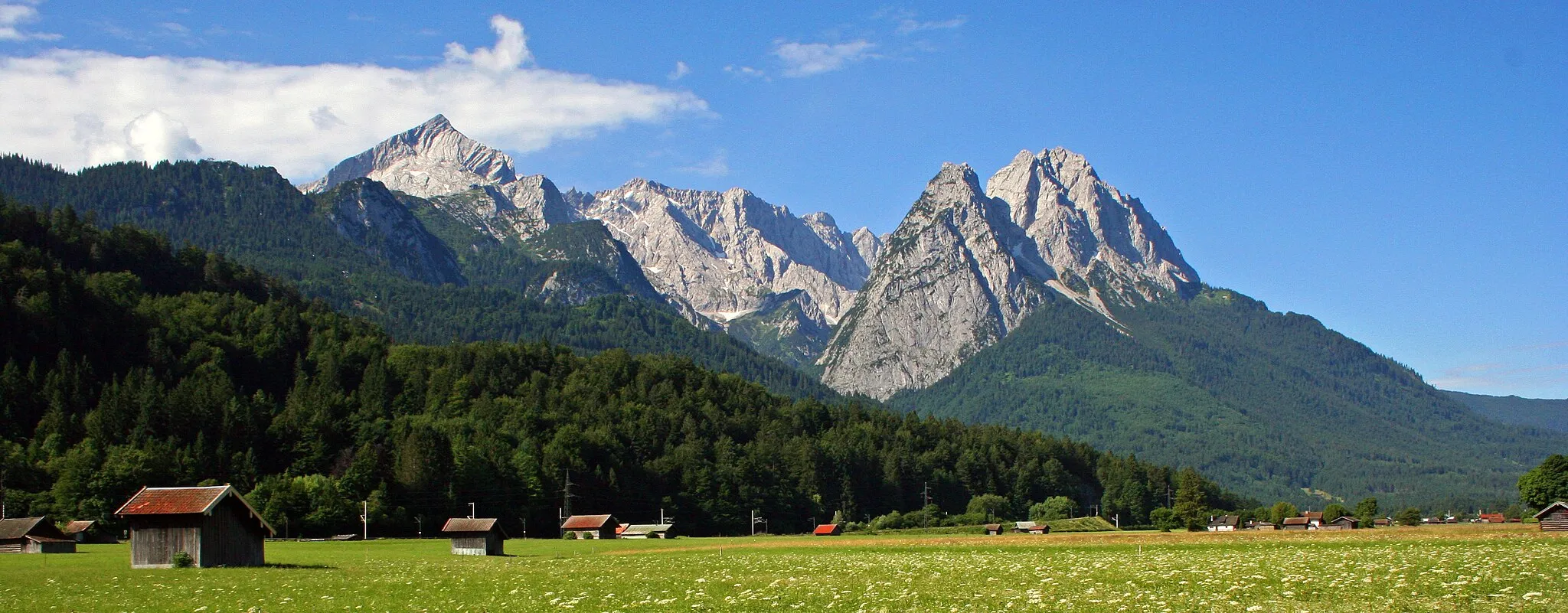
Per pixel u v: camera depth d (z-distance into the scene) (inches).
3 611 2605.8
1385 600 2519.7
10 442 7731.3
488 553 5231.3
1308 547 4658.0
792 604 2625.5
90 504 6737.2
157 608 2632.9
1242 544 5118.1
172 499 3779.5
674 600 2709.2
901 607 2539.4
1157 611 2380.7
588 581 3316.9
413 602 2751.0
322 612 2544.3
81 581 3270.2
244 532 3905.0
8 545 4909.0
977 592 2832.2
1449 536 5216.5
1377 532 5743.1
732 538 7844.5
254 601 2765.7
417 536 7352.4
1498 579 2824.8
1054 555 4571.9
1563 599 2476.6
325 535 6998.0
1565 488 7844.5
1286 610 2372.0
